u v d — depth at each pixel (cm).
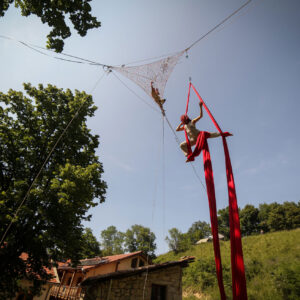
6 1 633
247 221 6272
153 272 1300
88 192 1077
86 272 1842
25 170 1234
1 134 1196
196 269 2589
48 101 1398
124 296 1162
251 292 1700
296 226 4966
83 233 1296
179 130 471
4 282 1034
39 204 1080
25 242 1060
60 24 657
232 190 279
